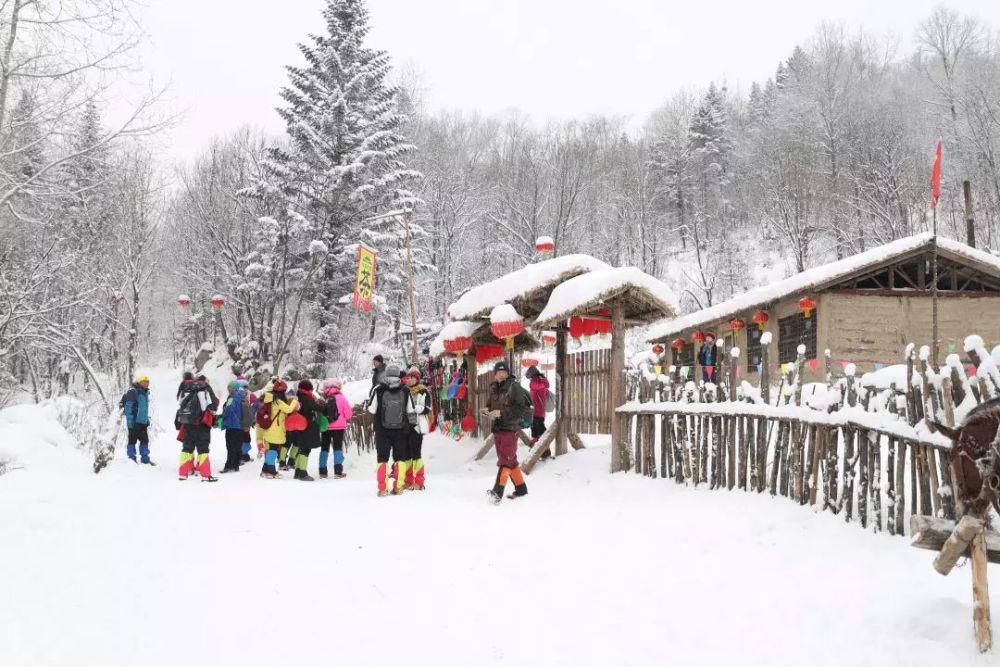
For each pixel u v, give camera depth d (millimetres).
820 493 6629
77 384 37531
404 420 10258
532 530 7352
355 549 6609
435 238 46500
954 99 41781
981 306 20062
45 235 21391
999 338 19844
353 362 37719
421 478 10633
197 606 5000
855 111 45375
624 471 10242
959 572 4898
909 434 5484
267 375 36375
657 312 11641
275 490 10445
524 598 5176
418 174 37812
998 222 37750
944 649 3885
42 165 16906
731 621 4543
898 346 20188
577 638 4410
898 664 3801
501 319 12555
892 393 5996
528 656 4156
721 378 8438
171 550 6488
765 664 3939
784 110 52969
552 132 58438
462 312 14359
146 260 36750
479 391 16344
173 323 49938
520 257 48938
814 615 4500
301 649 4266
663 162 61344
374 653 4211
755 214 54688
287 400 12656
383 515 8289
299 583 5543
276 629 4582
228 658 4129
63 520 7488
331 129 36312
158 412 29906
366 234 35281
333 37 39031
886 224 39750
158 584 5473
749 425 7691
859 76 52156
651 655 4125
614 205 53438
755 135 58344
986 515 4000
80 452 12617
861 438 6102
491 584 5516
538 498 9312
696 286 48219
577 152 51438
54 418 13680
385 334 42781
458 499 9594
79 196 18641
